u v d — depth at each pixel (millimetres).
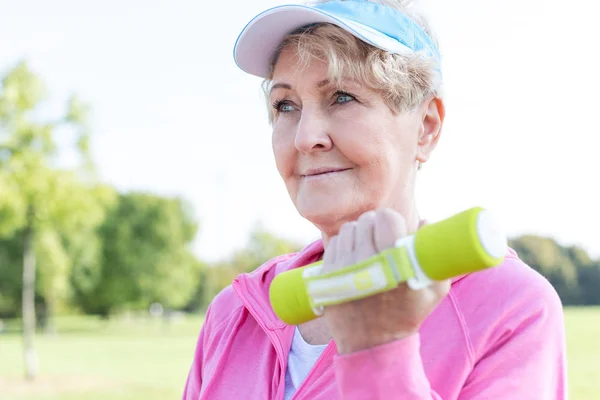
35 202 15180
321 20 1562
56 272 23094
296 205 1662
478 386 1441
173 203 51969
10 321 55062
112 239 49406
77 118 15039
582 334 22000
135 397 12711
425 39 1641
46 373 16781
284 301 1225
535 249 39156
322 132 1539
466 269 1029
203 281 65438
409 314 1133
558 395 1510
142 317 67375
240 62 1802
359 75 1528
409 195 1645
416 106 1617
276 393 1675
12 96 14406
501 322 1478
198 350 2057
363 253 1108
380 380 1141
